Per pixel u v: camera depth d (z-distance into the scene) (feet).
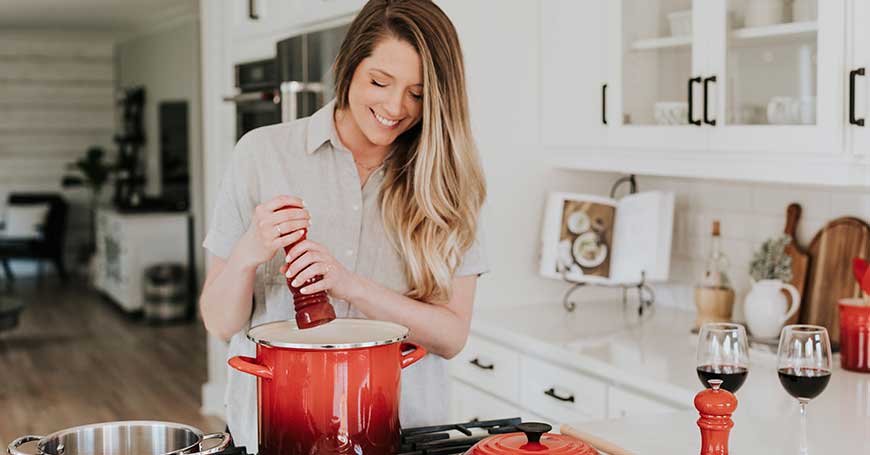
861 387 7.57
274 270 5.97
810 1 7.70
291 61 12.14
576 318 10.68
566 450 4.47
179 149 29.40
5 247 32.83
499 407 10.18
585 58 10.31
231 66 15.51
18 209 33.50
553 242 10.90
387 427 4.87
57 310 28.53
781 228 9.91
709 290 9.70
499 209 11.07
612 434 5.96
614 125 9.95
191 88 28.22
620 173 11.70
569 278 10.87
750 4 8.26
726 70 8.54
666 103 9.25
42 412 17.80
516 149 11.09
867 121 7.32
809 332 5.70
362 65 5.56
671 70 9.17
